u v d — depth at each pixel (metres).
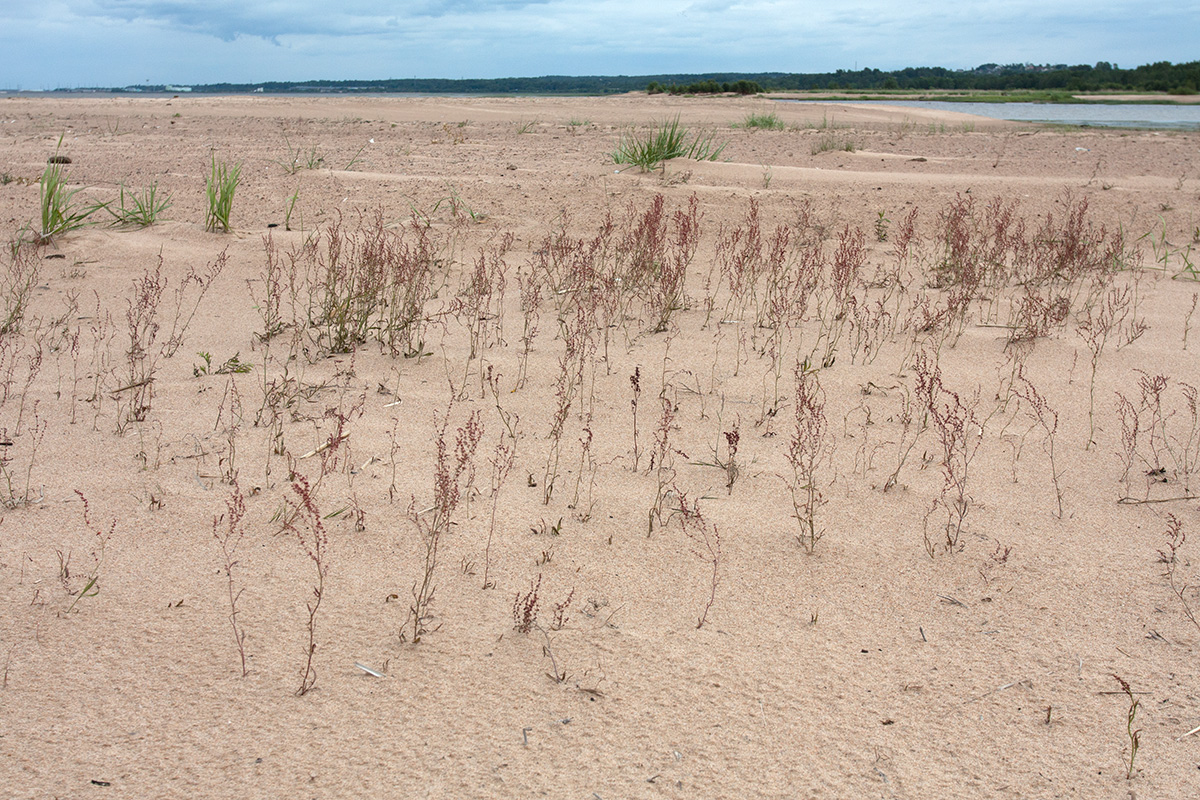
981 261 7.39
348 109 27.59
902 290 6.50
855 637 2.70
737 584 2.97
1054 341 5.59
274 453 3.88
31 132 16.95
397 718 2.34
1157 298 6.72
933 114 30.06
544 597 2.88
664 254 7.23
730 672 2.53
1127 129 23.36
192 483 3.58
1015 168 13.72
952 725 2.34
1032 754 2.25
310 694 2.42
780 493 3.60
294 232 7.91
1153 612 2.82
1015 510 3.47
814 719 2.36
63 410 4.30
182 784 2.11
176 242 7.44
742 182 10.57
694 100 38.72
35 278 6.49
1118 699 2.44
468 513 3.39
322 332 5.55
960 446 4.06
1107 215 9.34
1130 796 2.11
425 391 4.68
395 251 6.98
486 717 2.35
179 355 5.18
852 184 10.63
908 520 3.39
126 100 35.16
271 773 2.15
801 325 5.96
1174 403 4.56
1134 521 3.38
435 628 2.70
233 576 2.96
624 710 2.38
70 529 3.22
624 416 4.40
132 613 2.75
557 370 5.03
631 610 2.82
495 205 8.91
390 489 3.54
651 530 3.28
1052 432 4.20
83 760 2.18
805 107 33.28
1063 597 2.90
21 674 2.47
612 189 9.70
